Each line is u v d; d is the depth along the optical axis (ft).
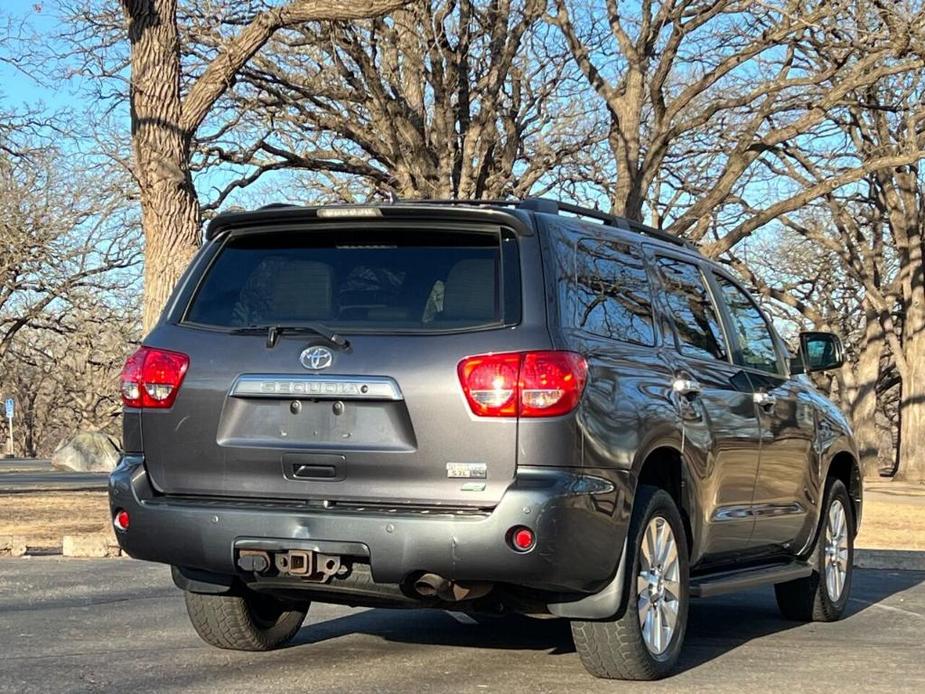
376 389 23.40
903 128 121.49
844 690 24.73
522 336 23.32
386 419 23.43
